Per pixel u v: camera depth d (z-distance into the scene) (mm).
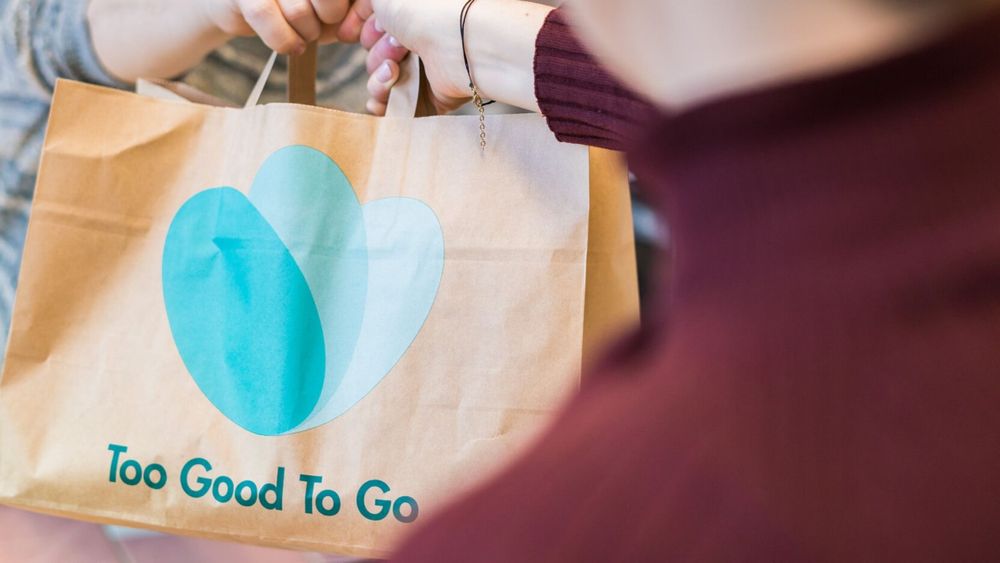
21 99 1379
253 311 951
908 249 265
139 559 1340
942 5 262
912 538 254
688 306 300
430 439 908
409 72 972
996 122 259
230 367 956
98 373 993
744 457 268
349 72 1410
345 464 918
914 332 265
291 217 944
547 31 827
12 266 1408
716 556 263
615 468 285
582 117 819
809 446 265
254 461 936
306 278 939
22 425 996
